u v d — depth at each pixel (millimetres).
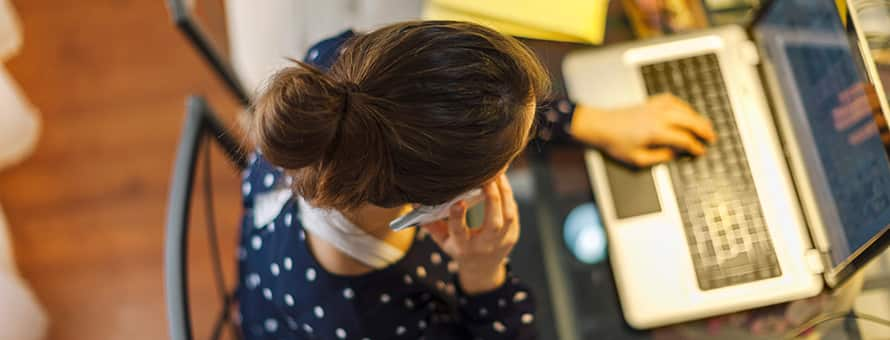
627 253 1087
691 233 1080
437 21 659
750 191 1084
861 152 895
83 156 2014
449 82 621
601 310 1093
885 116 828
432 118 625
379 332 957
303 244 901
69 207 1988
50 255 1965
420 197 695
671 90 1137
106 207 1986
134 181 1998
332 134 634
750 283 1055
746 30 1151
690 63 1145
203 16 1513
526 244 1129
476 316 1035
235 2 1427
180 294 990
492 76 633
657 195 1102
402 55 630
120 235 1972
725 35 1149
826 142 984
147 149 2014
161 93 2039
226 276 1920
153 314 1928
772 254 1059
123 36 2074
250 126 713
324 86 631
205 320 1895
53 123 2031
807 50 988
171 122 2023
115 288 1941
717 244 1072
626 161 1120
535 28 1163
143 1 2090
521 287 1042
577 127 1124
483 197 866
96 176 2004
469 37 639
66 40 2078
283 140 641
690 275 1067
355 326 941
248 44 1424
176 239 1014
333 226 842
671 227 1086
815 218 1056
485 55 636
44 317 1812
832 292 1050
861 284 1054
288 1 1390
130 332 1921
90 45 2072
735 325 1068
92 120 2033
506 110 650
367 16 1372
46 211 1987
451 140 637
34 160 2012
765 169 1089
